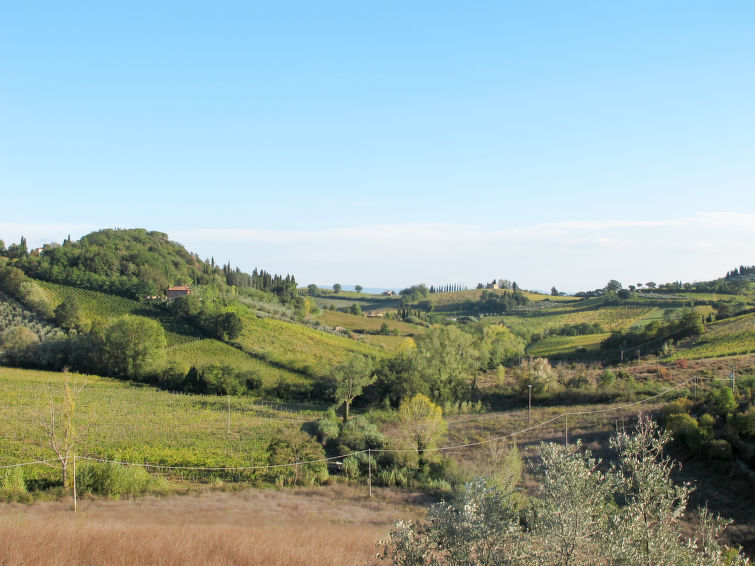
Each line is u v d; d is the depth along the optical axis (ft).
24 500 97.40
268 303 511.40
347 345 396.78
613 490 31.96
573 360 313.12
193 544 52.24
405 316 607.37
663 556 28.58
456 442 165.37
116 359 285.23
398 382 243.19
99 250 474.49
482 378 274.36
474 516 31.45
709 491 111.34
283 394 266.57
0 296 364.79
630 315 507.30
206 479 132.16
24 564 40.88
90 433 167.43
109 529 56.70
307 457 146.61
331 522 94.63
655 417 153.89
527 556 29.19
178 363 283.38
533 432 163.63
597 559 28.81
